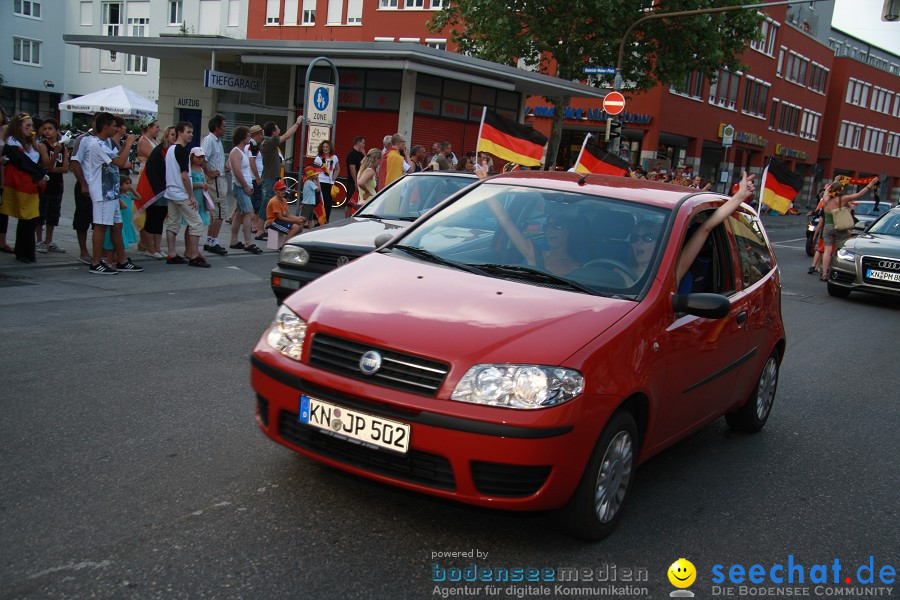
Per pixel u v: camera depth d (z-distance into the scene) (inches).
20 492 148.7
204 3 1701.5
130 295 338.0
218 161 467.8
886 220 589.0
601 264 168.4
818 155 2605.8
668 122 1615.4
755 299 208.5
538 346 136.9
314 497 156.6
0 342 249.0
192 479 160.4
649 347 152.0
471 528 150.4
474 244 180.2
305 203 543.5
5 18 1969.7
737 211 219.8
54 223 422.9
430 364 134.8
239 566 128.3
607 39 1176.8
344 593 123.3
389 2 1537.9
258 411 155.9
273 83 1077.1
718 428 237.9
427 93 1011.3
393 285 157.9
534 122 1635.1
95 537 133.9
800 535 164.9
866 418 261.0
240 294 363.6
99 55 2071.9
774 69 2080.5
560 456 133.1
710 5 1235.9
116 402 203.5
